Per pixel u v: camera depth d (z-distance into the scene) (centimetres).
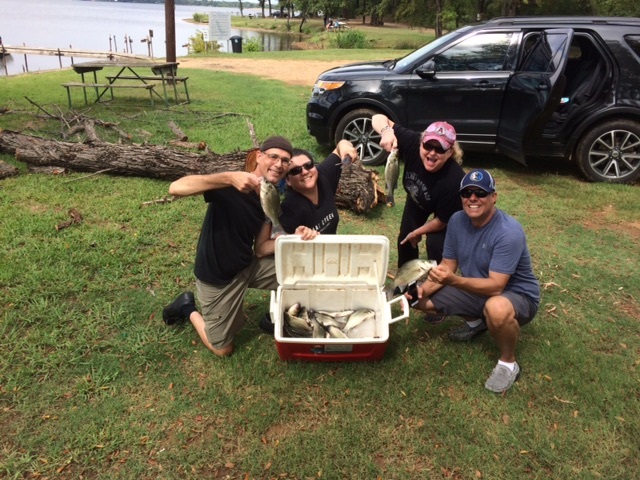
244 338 322
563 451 244
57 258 402
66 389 274
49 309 340
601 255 450
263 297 371
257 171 271
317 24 6269
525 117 574
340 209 539
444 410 267
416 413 266
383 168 667
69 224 461
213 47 2655
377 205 552
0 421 253
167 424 255
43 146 596
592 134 608
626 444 248
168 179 589
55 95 1055
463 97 623
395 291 313
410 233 353
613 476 231
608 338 333
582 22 593
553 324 345
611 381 288
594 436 252
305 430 255
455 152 314
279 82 1345
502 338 274
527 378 291
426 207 338
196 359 301
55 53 2277
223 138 760
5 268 380
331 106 673
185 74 1436
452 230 294
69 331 319
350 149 327
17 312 334
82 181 573
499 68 609
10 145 604
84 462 233
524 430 256
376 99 653
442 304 301
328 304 322
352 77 664
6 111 840
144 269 398
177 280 387
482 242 277
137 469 230
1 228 445
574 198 577
